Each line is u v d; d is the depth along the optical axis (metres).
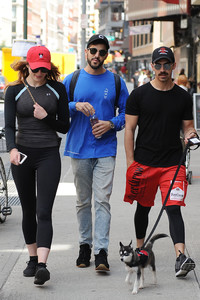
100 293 6.46
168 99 6.96
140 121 7.10
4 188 9.93
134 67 86.75
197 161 17.44
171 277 6.98
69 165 16.30
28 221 7.08
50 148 6.84
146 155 7.06
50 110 6.80
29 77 6.84
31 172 6.92
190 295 6.39
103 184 7.30
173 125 7.01
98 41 7.15
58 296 6.39
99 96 7.31
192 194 12.34
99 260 7.10
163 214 10.38
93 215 10.23
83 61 51.16
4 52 55.09
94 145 7.32
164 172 7.03
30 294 6.47
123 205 11.14
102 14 153.00
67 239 8.70
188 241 8.60
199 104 23.44
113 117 7.42
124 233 9.02
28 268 7.11
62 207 10.96
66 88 7.39
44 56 6.64
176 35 38.94
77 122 7.37
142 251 6.41
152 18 34.50
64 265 7.48
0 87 49.78
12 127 6.79
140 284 6.59
